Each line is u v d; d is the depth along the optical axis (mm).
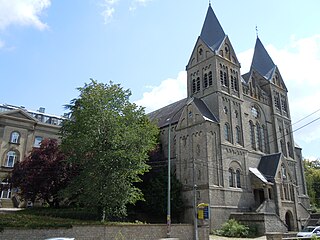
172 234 27094
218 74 48844
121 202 30453
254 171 47312
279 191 45438
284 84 63594
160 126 54562
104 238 23609
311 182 75562
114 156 30375
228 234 35938
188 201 42500
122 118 33875
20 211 36469
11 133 55500
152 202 41844
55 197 39438
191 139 45219
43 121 64438
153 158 49562
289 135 59938
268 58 64125
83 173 31516
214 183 41500
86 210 34812
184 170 44875
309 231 34906
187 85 53469
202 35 54688
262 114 55938
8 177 43938
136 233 25375
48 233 20984
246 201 44438
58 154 39719
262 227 36625
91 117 31781
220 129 45219
